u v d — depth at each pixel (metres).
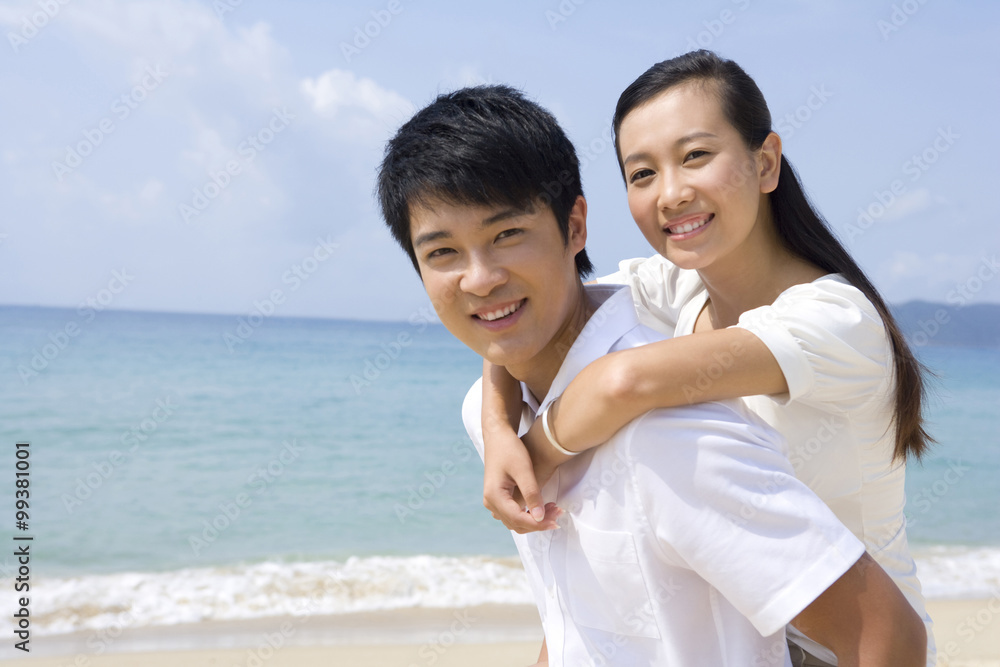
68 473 13.27
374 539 9.41
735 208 1.96
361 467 14.12
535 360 1.41
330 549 8.88
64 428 16.59
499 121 1.19
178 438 16.19
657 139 1.98
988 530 10.03
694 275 2.40
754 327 1.65
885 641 1.05
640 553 1.14
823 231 2.09
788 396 1.67
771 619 1.05
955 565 8.23
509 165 1.17
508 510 1.28
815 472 1.84
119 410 18.61
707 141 1.94
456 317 1.25
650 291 2.54
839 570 1.04
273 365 26.56
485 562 7.96
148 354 27.47
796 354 1.62
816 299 1.81
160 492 12.08
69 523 10.23
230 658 5.25
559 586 1.29
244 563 8.12
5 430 16.28
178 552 8.77
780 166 2.09
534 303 1.23
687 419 1.12
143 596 6.82
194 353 28.28
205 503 11.47
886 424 1.88
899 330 1.96
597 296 1.51
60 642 5.62
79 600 6.69
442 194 1.17
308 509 11.10
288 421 18.27
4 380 22.12
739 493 1.06
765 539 1.06
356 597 6.79
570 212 1.29
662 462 1.10
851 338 1.72
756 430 1.15
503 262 1.19
